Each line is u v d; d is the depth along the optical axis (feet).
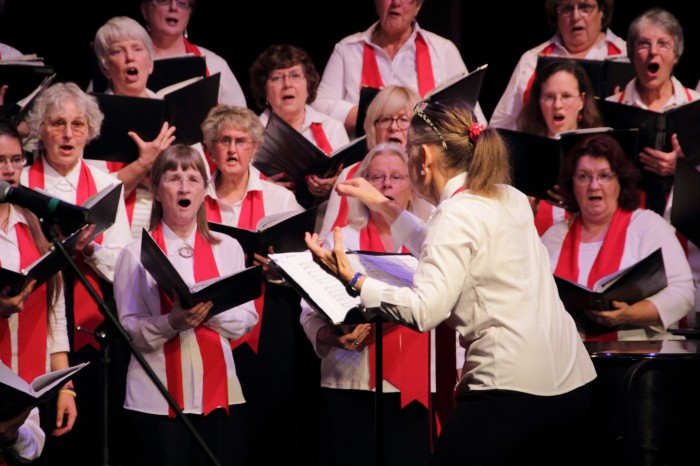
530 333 23.39
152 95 44.21
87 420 37.65
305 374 40.86
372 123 41.37
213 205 39.58
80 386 37.40
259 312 38.06
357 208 35.99
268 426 38.40
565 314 24.86
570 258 37.91
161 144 39.73
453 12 56.95
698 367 28.17
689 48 54.65
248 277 32.24
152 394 33.04
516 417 23.13
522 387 23.21
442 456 23.48
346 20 57.77
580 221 38.50
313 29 57.88
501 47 57.67
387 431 33.65
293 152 40.22
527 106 44.29
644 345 30.96
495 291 23.52
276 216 37.27
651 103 44.73
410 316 22.71
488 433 23.15
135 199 40.11
